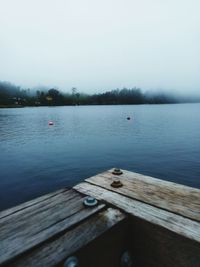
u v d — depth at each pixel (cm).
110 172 262
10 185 1066
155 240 148
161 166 1348
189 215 158
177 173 1218
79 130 3278
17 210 163
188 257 132
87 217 152
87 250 125
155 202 181
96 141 2302
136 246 161
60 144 2175
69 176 1201
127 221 158
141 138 2423
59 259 111
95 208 165
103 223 144
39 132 3136
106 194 198
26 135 2848
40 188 1029
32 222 145
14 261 109
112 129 3316
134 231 161
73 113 8300
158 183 225
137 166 1362
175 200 185
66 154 1730
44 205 171
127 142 2202
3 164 1454
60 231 134
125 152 1759
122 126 3731
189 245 131
